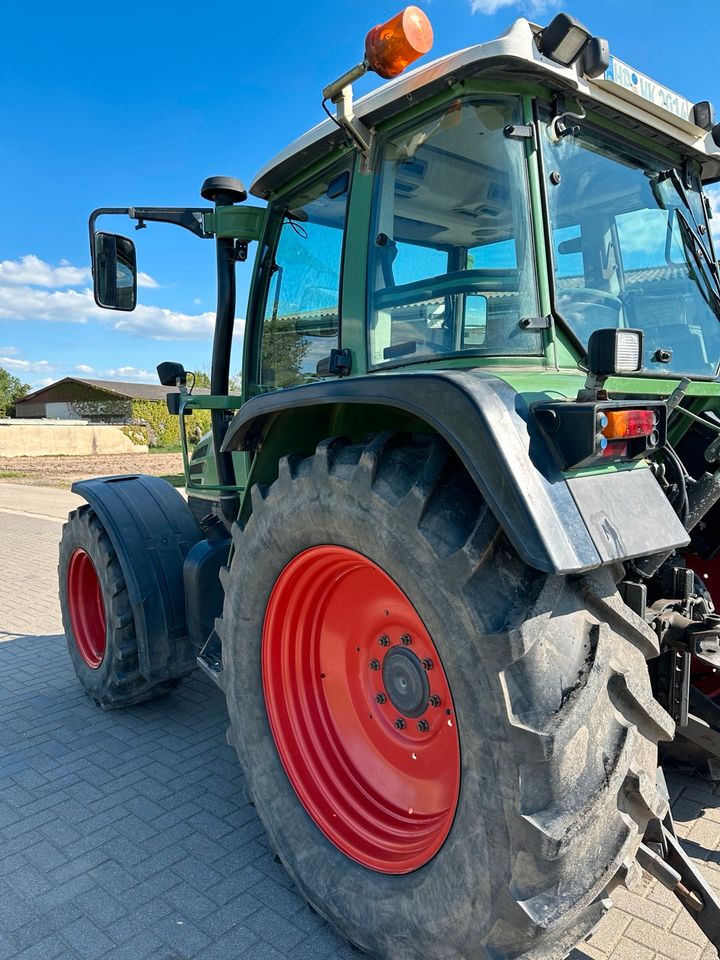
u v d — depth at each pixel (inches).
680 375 98.5
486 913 65.3
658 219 103.1
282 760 96.0
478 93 81.4
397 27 73.7
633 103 91.7
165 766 131.3
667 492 87.6
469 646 64.4
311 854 89.4
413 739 86.8
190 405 139.8
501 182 82.9
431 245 87.8
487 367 79.8
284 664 97.7
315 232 108.3
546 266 82.3
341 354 95.7
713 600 113.6
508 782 62.6
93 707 158.9
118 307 133.1
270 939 88.1
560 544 60.3
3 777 128.2
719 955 72.2
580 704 62.1
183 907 94.0
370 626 90.1
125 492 147.4
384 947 77.3
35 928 90.6
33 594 263.9
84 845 107.5
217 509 147.3
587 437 63.1
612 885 66.3
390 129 90.2
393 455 74.5
